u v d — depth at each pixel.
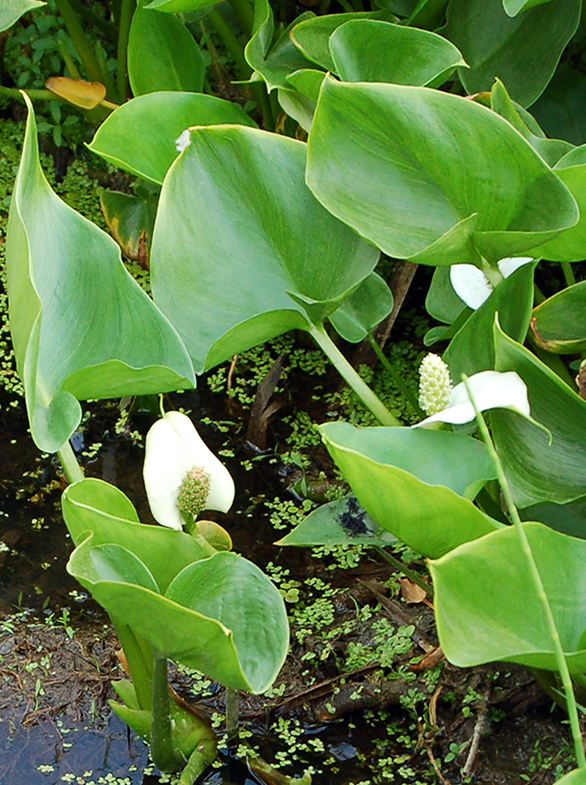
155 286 1.12
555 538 1.00
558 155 1.16
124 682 1.13
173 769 1.13
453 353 1.11
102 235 1.10
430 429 1.06
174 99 1.21
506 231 1.10
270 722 1.17
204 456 1.06
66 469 1.09
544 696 1.16
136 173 1.20
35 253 1.10
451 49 1.17
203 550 1.05
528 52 1.26
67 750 1.15
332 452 1.02
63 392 1.08
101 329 1.10
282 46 1.26
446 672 1.18
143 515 1.30
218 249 1.13
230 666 1.01
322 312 1.13
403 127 1.09
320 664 1.20
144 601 0.99
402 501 1.02
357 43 1.18
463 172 1.09
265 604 1.04
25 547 1.28
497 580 0.99
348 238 1.14
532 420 1.04
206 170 1.13
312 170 1.10
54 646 1.20
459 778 1.14
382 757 1.15
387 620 1.21
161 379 1.08
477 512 1.01
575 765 1.13
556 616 1.00
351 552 1.27
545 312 1.15
